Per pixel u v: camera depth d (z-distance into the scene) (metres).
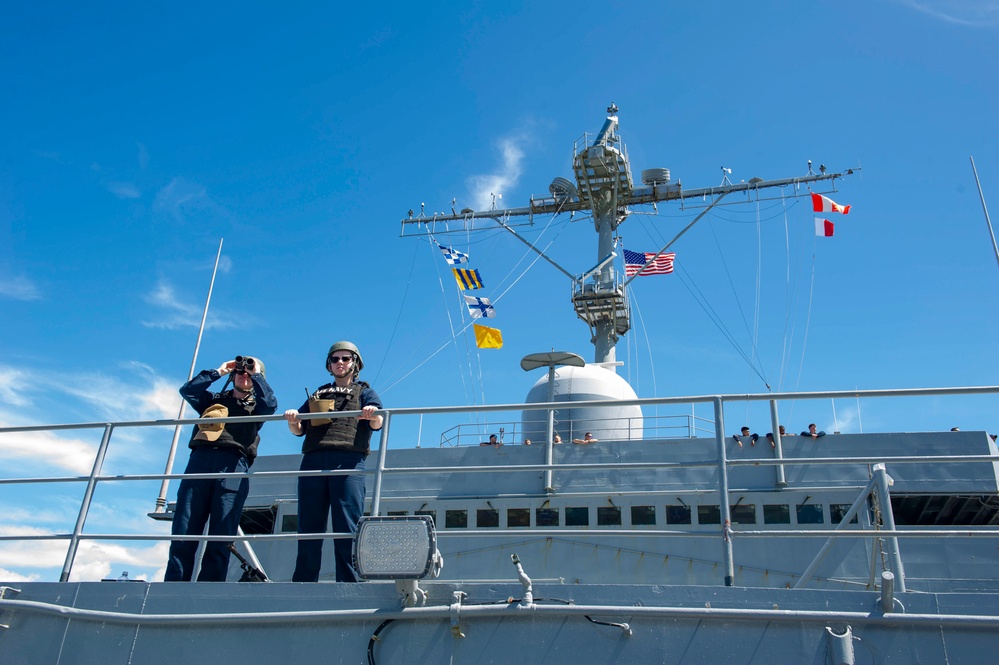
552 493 13.96
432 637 6.42
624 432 17.19
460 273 21.94
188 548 8.33
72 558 7.86
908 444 13.28
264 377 9.09
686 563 12.99
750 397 7.04
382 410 7.77
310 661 6.57
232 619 6.81
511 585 6.52
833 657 5.82
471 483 14.44
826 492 13.04
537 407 7.36
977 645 5.72
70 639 7.23
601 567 13.23
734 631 6.04
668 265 23.64
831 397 6.89
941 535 6.22
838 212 21.89
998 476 12.76
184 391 8.79
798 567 12.60
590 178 23.77
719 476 6.82
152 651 6.95
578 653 6.17
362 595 6.75
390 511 14.42
